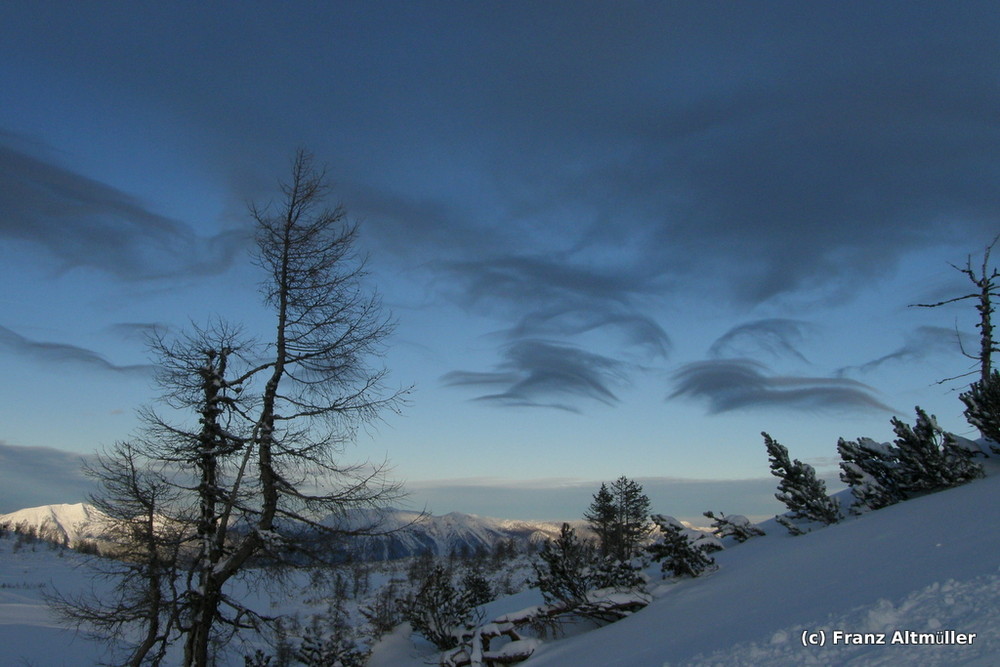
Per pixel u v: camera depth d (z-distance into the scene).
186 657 15.85
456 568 40.28
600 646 11.93
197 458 16.72
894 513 14.73
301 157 19.17
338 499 17.11
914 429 17.12
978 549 8.22
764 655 6.69
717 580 14.05
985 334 22.14
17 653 22.47
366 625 21.36
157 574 15.74
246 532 17.05
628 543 42.03
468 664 14.21
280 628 17.52
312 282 18.47
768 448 19.19
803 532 17.38
